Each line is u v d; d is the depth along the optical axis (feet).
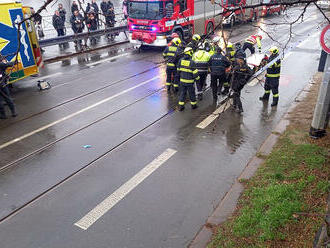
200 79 31.65
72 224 15.80
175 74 33.09
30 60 34.99
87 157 21.77
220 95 33.09
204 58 30.73
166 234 15.06
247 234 13.78
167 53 32.94
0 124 26.89
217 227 15.08
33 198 17.75
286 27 70.49
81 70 42.50
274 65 27.84
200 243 14.29
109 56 50.42
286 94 32.58
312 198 15.53
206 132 25.09
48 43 47.01
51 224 15.83
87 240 14.79
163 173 19.86
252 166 20.02
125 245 14.44
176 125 26.40
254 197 16.43
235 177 19.35
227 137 24.23
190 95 28.99
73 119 27.63
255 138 24.02
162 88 35.37
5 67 26.99
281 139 22.61
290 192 15.93
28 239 14.93
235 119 27.27
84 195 17.92
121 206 17.01
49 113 28.91
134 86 35.91
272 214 14.47
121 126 26.27
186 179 19.22
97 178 19.47
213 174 19.70
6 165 20.90
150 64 45.21
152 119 27.55
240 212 15.56
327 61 20.07
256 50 50.93
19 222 15.99
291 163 18.99
